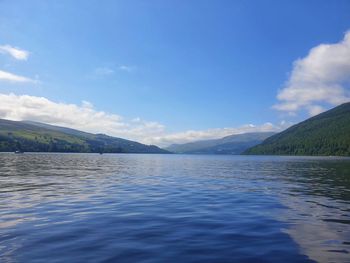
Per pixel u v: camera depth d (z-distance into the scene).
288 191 34.94
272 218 20.61
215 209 23.73
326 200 28.41
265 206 25.16
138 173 63.06
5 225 18.17
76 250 13.70
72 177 51.12
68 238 15.53
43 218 20.12
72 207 24.08
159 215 21.34
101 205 25.05
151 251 13.70
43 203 25.77
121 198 28.91
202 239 15.63
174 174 61.31
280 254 13.45
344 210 23.50
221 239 15.65
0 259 12.49
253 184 42.62
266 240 15.53
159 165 103.25
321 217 20.98
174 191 34.50
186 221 19.58
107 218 20.27
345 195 31.67
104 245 14.46
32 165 85.38
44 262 12.20
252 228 17.91
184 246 14.46
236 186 39.94
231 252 13.67
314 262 12.56
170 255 13.21
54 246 14.23
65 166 84.19
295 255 13.34
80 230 17.12
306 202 27.28
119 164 105.62
